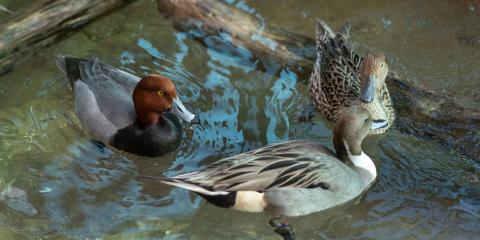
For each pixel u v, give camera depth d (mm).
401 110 11031
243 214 9227
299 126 10789
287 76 11586
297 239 8938
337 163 9328
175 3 12117
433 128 10688
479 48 12211
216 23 12016
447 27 12641
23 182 9438
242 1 13008
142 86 9898
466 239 8859
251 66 11680
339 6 13016
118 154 10172
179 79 11367
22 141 10078
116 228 8867
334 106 10797
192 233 8922
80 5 11758
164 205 9312
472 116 10844
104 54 11758
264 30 11977
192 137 10438
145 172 9883
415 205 9375
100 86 10375
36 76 11227
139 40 12078
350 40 12352
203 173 8914
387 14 12906
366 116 9445
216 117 10758
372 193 9570
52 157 9898
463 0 13062
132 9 12648
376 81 10320
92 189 9453
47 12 11523
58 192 9344
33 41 11453
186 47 11992
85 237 8680
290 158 9125
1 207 9023
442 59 11992
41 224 8836
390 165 10062
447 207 9352
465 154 10219
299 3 13047
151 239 8750
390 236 8914
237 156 9164
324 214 9266
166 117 10422
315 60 11703
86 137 10328
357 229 9039
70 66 10805
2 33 11188
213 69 11594
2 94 10852
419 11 12953
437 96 11219
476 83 11547
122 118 10094
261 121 10750
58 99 10898
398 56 12023
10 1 12500
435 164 10070
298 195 8945
